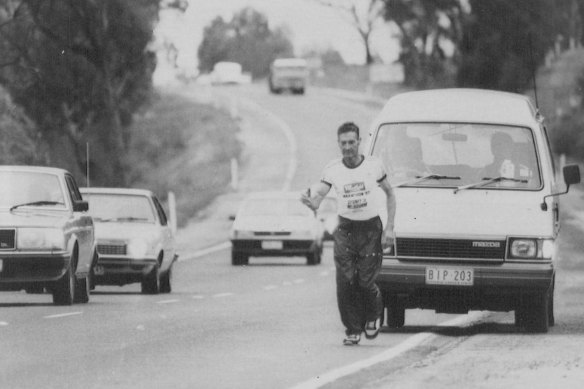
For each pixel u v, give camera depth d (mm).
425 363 28547
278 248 75938
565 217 113562
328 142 172500
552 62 184750
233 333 35688
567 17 150875
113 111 101062
